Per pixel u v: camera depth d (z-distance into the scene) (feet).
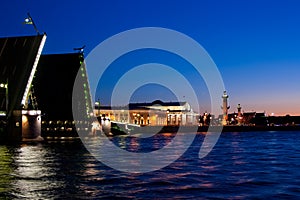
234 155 169.37
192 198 72.43
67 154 170.91
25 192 77.30
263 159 149.69
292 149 210.79
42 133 374.02
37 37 306.76
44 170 111.55
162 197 73.36
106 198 72.28
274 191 79.46
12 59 310.04
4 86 294.46
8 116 290.97
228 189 81.66
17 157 153.89
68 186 84.48
